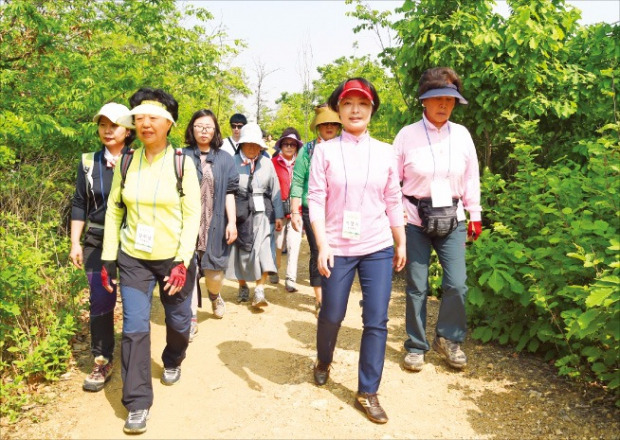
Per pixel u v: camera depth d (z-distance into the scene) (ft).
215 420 9.96
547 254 11.27
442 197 11.24
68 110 20.95
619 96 16.92
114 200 9.98
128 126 10.11
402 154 11.68
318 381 11.22
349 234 9.68
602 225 10.16
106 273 9.96
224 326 14.99
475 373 11.71
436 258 17.38
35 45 21.12
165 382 11.32
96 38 25.14
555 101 17.17
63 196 18.62
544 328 11.67
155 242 9.70
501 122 18.07
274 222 17.33
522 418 9.83
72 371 11.89
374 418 9.77
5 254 11.73
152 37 26.22
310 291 18.95
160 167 9.80
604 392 10.45
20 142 18.37
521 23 16.16
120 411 10.28
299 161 15.26
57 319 11.69
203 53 30.76
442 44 17.81
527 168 13.73
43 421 9.84
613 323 8.87
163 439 9.34
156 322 15.12
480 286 12.97
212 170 13.99
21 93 20.70
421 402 10.55
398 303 16.66
